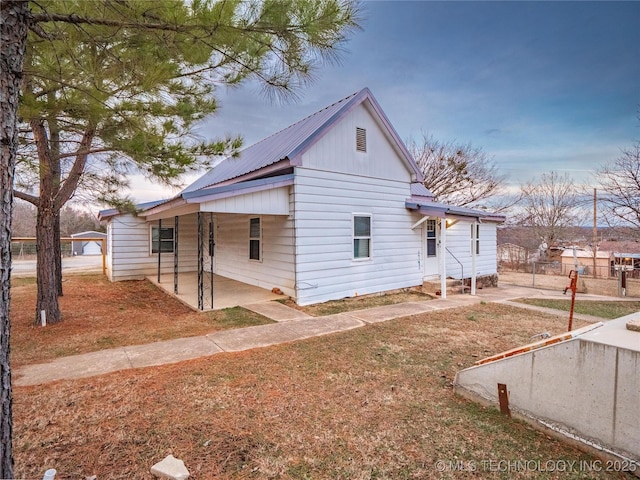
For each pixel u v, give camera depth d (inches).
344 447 104.1
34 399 130.8
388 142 389.4
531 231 1032.8
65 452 98.4
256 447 103.2
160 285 412.5
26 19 74.2
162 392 138.4
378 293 378.6
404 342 208.4
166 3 96.7
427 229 437.7
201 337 215.9
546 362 113.0
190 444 103.7
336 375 158.6
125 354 184.1
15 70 70.7
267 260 369.1
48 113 145.3
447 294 395.9
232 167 481.1
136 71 133.3
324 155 330.0
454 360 178.9
